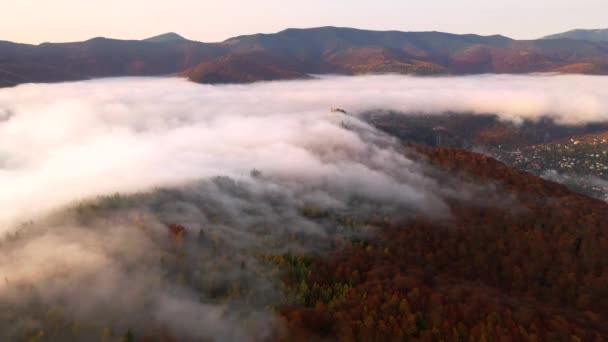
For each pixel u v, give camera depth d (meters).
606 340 97.00
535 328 97.88
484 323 100.50
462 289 119.19
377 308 106.12
